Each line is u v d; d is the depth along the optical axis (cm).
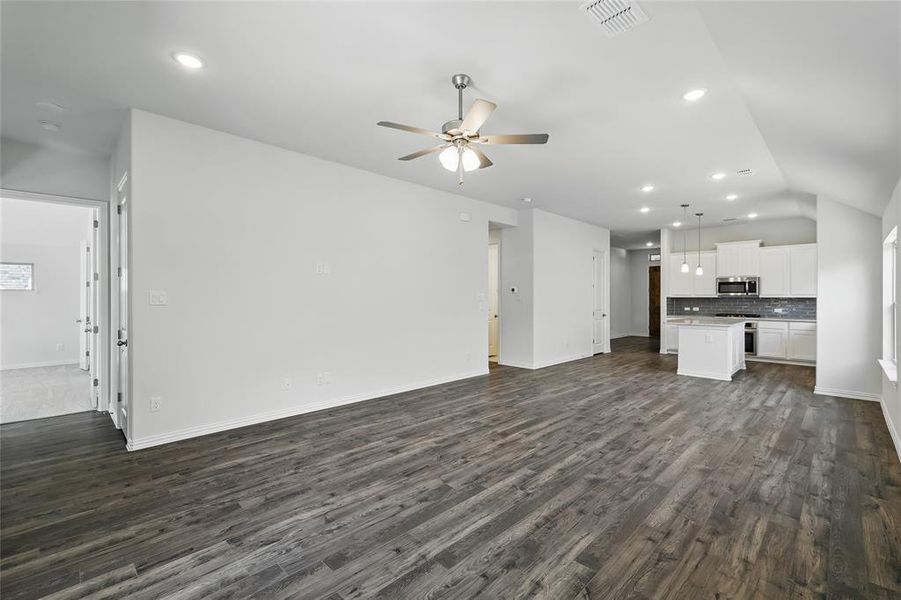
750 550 203
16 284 706
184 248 354
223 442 348
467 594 174
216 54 250
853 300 495
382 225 504
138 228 330
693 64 257
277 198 411
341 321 465
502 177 507
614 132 365
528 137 271
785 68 227
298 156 427
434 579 183
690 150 408
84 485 272
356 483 275
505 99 306
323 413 433
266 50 246
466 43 238
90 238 480
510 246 717
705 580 181
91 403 477
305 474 289
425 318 556
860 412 434
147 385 337
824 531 218
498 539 213
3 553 201
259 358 400
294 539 213
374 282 496
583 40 234
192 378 359
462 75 273
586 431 377
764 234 790
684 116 332
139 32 227
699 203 636
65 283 748
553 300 732
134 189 327
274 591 176
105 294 439
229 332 380
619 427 388
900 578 181
